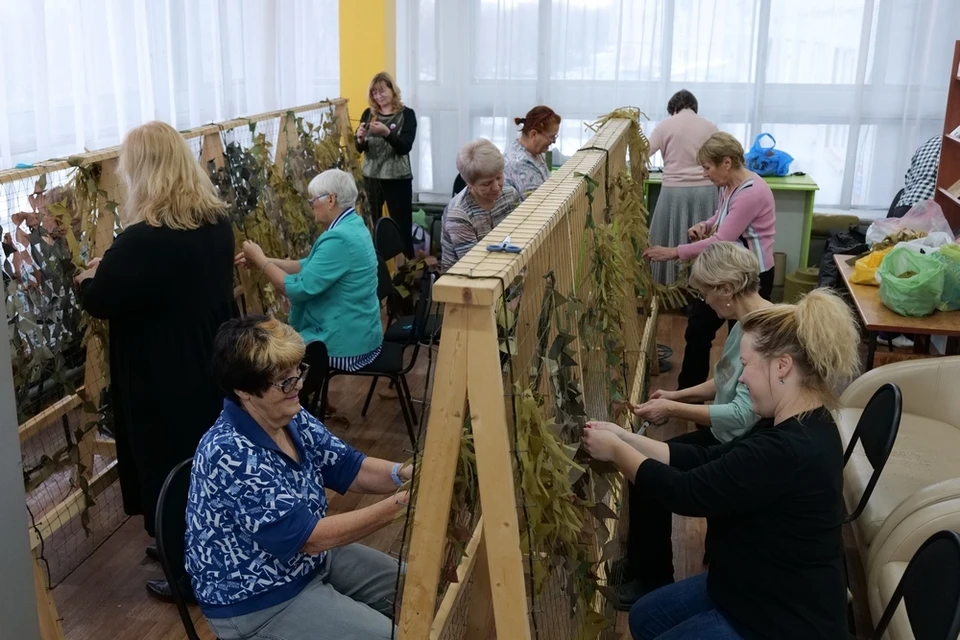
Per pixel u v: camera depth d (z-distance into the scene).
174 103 4.94
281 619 1.89
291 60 5.79
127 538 3.16
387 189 5.50
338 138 5.22
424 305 3.57
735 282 2.50
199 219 2.52
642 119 5.81
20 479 1.33
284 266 3.71
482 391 1.25
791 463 1.71
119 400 2.65
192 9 4.96
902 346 4.67
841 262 4.25
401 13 5.80
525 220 1.58
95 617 2.74
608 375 2.43
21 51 3.99
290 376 1.85
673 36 5.66
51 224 2.63
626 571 2.73
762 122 5.77
